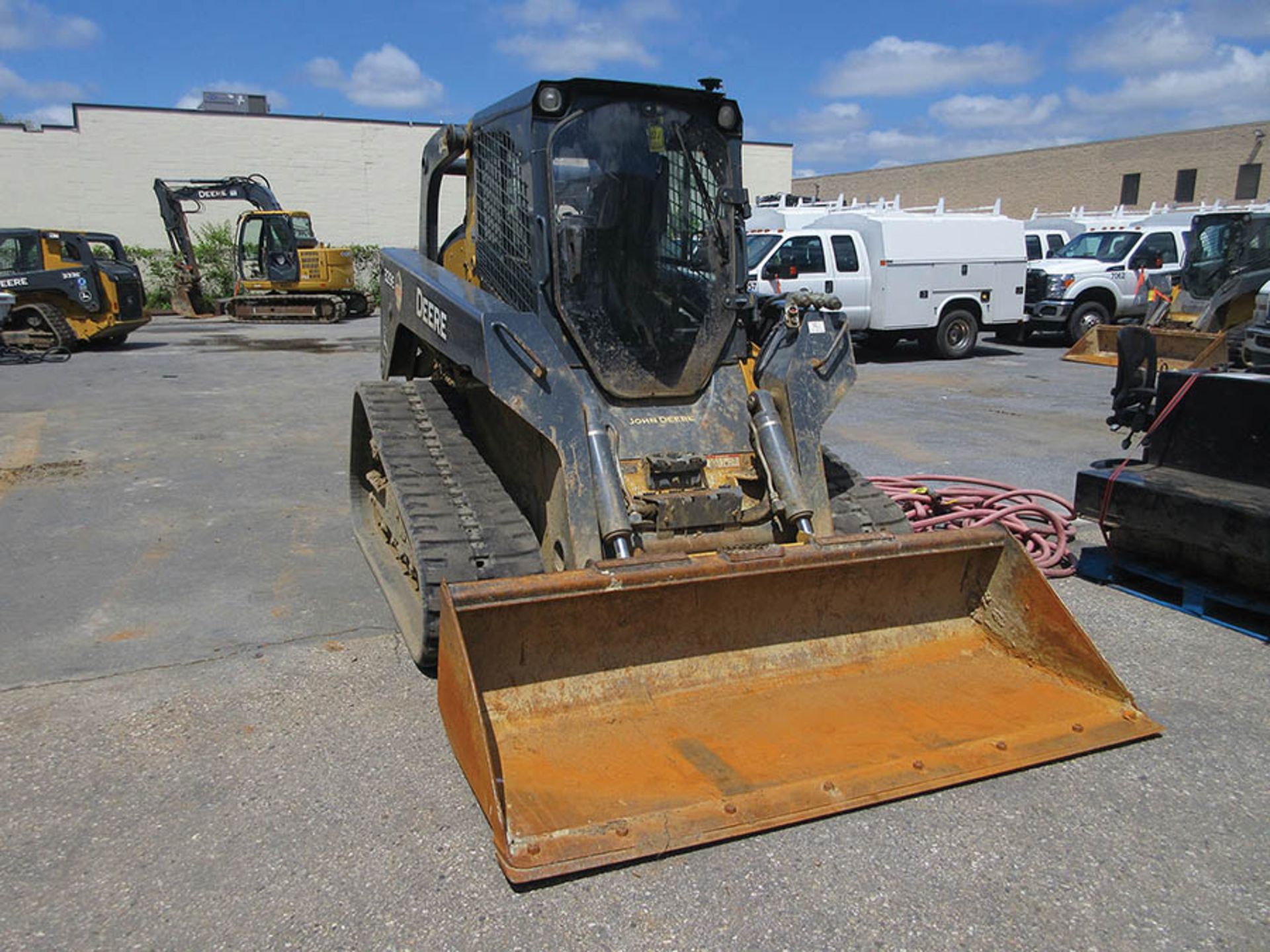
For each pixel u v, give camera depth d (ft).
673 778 10.32
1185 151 106.93
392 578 16.49
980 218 49.96
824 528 13.62
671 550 12.62
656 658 11.89
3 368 45.06
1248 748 11.98
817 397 14.01
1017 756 11.00
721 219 14.39
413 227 96.12
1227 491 16.39
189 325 70.13
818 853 9.89
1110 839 10.15
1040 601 12.71
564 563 12.47
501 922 8.91
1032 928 8.87
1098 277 55.62
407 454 14.97
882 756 10.86
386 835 10.16
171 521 21.25
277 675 13.87
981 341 60.54
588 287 13.55
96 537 20.08
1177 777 11.28
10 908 9.00
